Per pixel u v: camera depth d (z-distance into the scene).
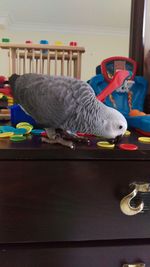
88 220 0.37
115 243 0.39
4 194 0.36
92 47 2.16
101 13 1.93
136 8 0.73
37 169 0.36
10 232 0.36
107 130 0.39
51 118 0.37
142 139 0.44
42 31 2.28
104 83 0.61
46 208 0.37
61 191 0.36
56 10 1.97
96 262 0.39
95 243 0.39
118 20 2.01
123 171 0.37
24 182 0.36
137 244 0.39
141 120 0.49
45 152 0.36
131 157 0.37
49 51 0.91
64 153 0.36
